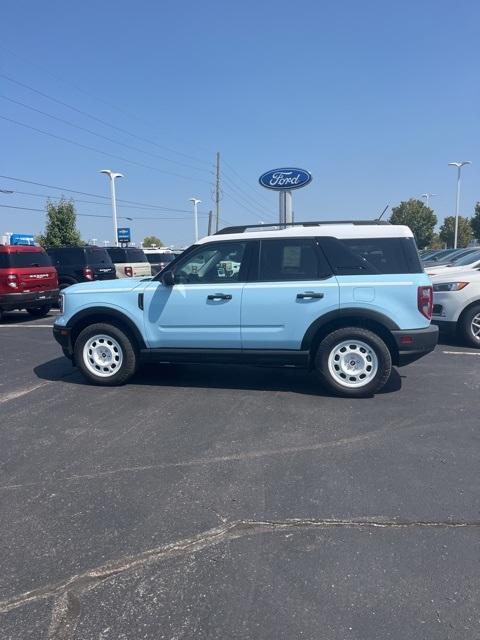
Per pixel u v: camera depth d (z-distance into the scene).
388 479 3.96
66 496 3.75
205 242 6.23
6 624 2.51
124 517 3.46
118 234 34.31
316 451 4.50
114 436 4.89
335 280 5.86
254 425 5.14
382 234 5.93
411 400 5.92
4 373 7.45
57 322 6.72
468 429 5.00
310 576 2.84
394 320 5.77
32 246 13.68
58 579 2.84
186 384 6.68
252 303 6.01
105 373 6.60
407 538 3.19
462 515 3.45
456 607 2.59
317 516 3.45
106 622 2.52
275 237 6.08
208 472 4.11
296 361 6.07
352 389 5.97
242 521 3.40
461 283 8.92
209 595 2.70
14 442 4.78
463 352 8.62
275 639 2.40
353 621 2.50
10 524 3.39
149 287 6.31
